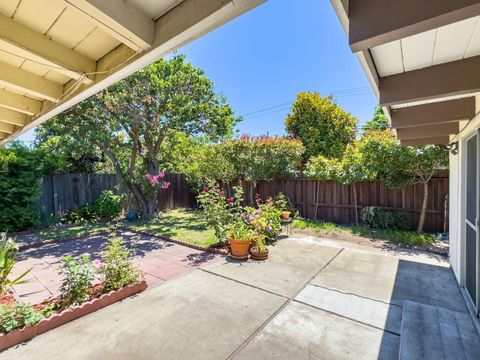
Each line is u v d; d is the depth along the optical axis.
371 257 4.42
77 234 6.07
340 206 7.36
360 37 1.12
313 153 12.28
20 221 6.35
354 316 2.63
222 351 2.13
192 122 7.92
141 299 3.00
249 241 4.45
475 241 2.68
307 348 2.16
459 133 3.29
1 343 2.15
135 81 6.82
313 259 4.32
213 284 3.38
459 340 2.12
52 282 3.56
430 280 3.49
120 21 1.22
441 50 1.64
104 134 7.18
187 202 10.58
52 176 7.37
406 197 6.33
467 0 0.92
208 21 1.18
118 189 8.41
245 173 8.27
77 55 1.68
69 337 2.32
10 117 2.68
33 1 1.26
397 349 2.14
